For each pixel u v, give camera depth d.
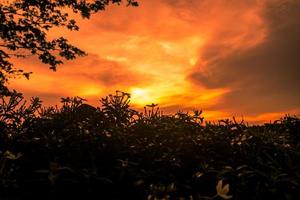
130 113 8.74
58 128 7.97
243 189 5.50
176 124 8.15
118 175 6.04
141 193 5.70
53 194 5.52
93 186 5.76
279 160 6.48
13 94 8.30
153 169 6.26
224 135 7.46
